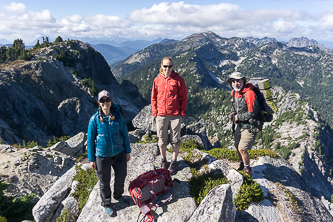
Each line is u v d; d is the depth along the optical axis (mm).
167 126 6074
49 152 23031
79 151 24656
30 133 71750
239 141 6879
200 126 26969
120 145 4996
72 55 124750
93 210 5453
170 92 5664
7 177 18062
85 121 87875
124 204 5398
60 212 7148
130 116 124188
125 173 5188
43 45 126250
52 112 84062
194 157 7207
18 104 73750
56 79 90062
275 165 8562
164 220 4867
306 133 195000
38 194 17797
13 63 90000
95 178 7238
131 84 164750
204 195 5570
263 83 5840
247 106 5988
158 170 5355
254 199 6047
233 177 6238
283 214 6027
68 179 7973
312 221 6113
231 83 6297
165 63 5492
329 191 167750
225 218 4379
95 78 133250
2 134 45750
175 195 5500
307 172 162250
